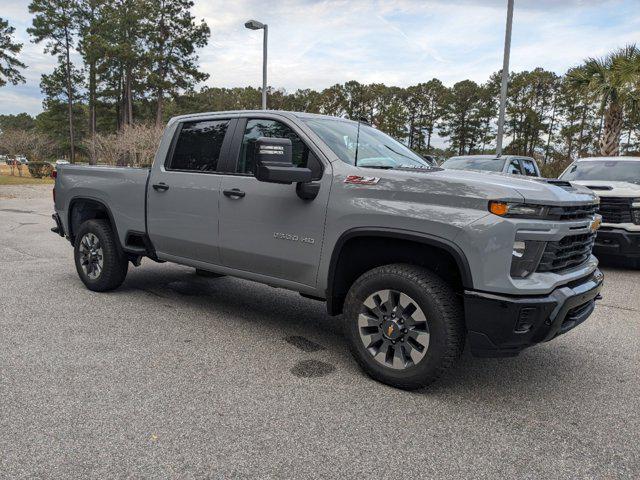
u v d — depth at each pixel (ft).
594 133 197.06
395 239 11.51
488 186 10.21
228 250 14.38
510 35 46.75
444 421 10.03
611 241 25.67
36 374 11.44
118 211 17.40
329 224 12.10
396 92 232.94
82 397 10.43
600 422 10.22
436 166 14.92
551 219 10.27
